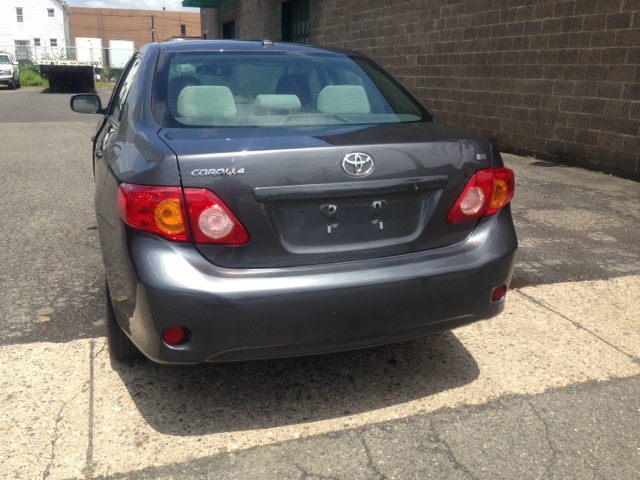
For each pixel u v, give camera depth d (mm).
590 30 7734
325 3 15094
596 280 3906
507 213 2498
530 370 2738
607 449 2184
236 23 22484
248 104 2529
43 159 8133
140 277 2006
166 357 2049
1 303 3326
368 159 2131
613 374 2707
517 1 8883
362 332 2174
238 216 2031
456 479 2020
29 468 2012
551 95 8484
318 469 2053
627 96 7316
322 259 2154
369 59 3279
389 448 2174
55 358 2736
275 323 2057
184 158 2002
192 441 2186
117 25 68000
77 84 26719
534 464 2098
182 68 2729
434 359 2836
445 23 10555
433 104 11141
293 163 2057
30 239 4484
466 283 2279
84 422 2273
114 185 2268
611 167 7664
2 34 49969
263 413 2375
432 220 2281
